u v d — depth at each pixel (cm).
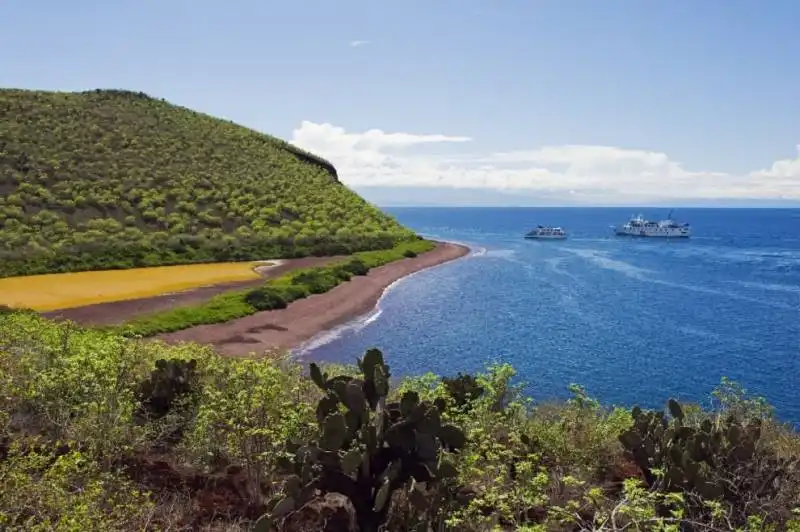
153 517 550
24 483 500
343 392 532
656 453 677
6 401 733
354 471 512
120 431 654
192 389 820
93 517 474
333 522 555
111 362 750
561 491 642
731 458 630
